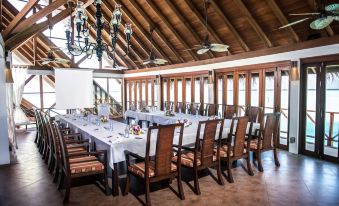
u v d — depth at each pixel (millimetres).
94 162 3266
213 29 6656
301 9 4801
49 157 4289
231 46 6973
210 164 3422
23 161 4742
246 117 3680
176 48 8328
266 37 5855
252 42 6418
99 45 4234
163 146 2881
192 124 4594
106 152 3174
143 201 3047
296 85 5250
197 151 3240
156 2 6711
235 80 6957
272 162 4590
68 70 9836
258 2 5273
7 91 5160
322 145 4840
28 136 7215
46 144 4625
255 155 4613
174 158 3387
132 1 6957
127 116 7648
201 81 8109
